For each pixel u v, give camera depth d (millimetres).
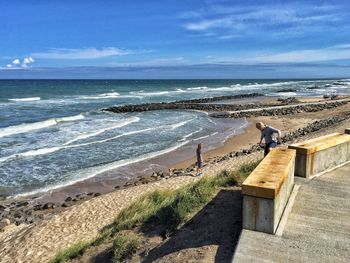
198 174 16234
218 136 27781
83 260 7293
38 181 16984
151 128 30922
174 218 7359
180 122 34844
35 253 9258
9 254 9422
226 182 9000
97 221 11156
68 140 25359
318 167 8320
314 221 5992
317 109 44938
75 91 88062
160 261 5785
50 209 13711
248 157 18734
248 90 99188
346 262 4879
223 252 5578
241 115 40938
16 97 65250
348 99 59719
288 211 6320
